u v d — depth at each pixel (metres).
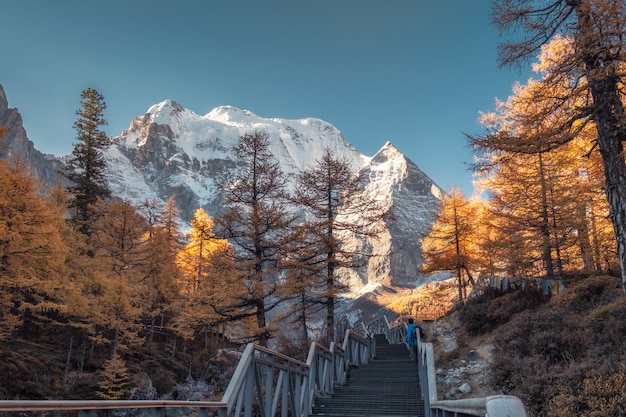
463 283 30.61
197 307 18.05
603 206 19.08
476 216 28.16
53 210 23.33
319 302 19.05
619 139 10.20
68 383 22.47
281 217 17.94
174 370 29.78
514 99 16.86
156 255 33.12
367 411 9.29
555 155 18.31
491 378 10.04
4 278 19.77
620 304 9.12
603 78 9.45
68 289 22.05
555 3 10.63
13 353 22.41
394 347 21.52
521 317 11.86
